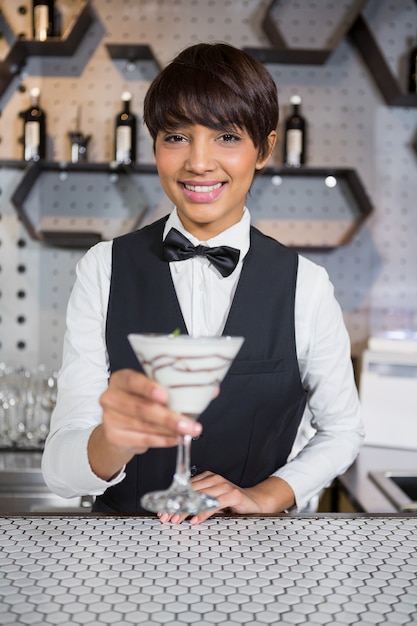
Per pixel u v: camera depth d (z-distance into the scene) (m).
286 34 3.41
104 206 3.41
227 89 1.34
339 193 3.42
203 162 1.37
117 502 1.59
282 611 0.81
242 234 1.61
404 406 3.08
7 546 1.00
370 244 3.46
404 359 3.08
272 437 1.61
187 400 0.95
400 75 3.43
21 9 3.42
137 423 0.95
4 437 3.12
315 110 3.43
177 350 0.90
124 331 1.58
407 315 3.47
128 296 1.60
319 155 3.44
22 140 3.38
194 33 3.40
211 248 1.55
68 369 1.52
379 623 0.79
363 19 3.26
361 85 3.43
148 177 3.42
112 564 0.94
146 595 0.85
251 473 1.60
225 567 0.94
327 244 3.43
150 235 1.66
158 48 3.40
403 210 3.46
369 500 2.31
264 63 3.41
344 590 0.88
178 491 0.96
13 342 3.46
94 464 1.19
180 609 0.81
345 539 1.06
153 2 3.40
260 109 1.39
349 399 1.64
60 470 1.26
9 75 3.38
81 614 0.79
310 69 3.43
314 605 0.83
